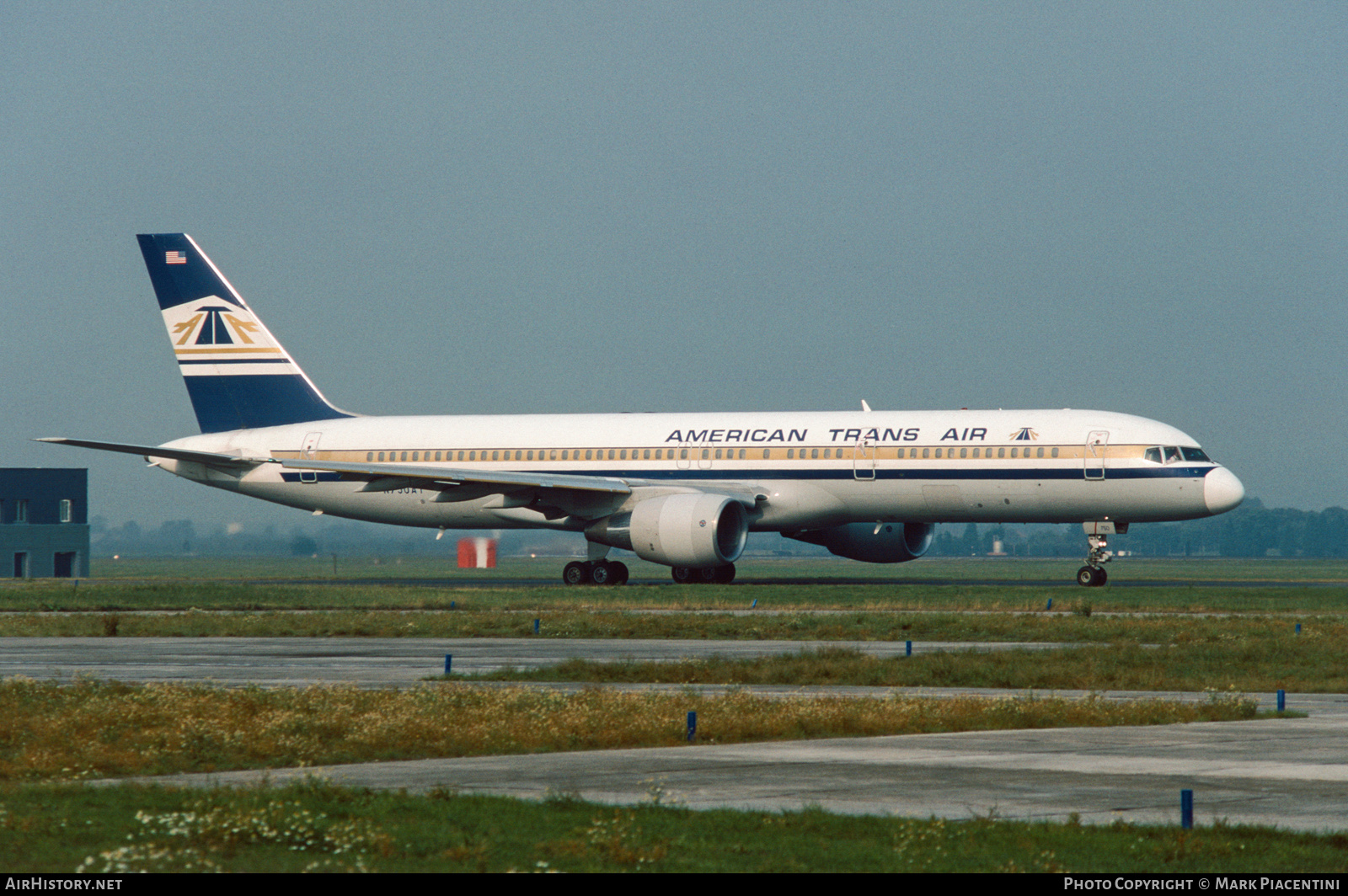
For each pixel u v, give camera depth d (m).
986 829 56.06
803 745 80.88
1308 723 90.88
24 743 82.62
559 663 130.25
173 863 49.41
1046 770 71.50
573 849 51.75
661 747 80.81
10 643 158.25
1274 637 145.50
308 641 158.12
